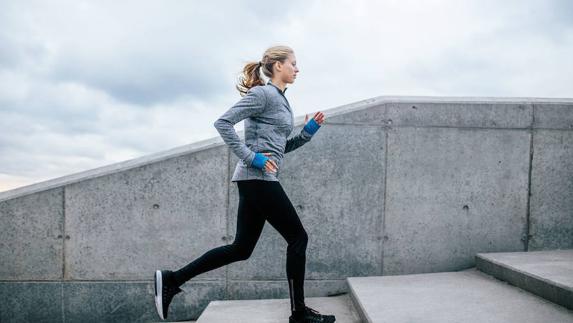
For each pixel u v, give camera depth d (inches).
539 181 133.6
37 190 125.3
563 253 128.6
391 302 101.6
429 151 132.2
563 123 133.3
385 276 130.5
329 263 131.7
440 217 132.6
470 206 132.9
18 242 125.5
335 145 131.0
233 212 129.6
